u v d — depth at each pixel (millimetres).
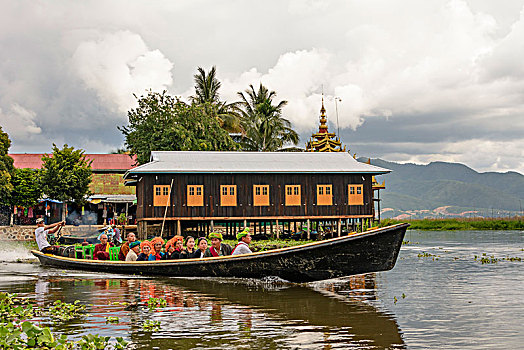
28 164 54844
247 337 9500
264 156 37469
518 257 25969
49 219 50500
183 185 33625
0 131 45031
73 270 18781
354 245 14250
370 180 36312
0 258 25031
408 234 54469
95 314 11320
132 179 38500
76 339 9250
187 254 17250
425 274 18922
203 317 11094
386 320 10961
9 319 10602
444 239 43906
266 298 13328
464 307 12453
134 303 12609
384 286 15797
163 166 33781
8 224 48000
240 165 34969
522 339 9539
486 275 18766
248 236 16734
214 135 46031
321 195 35625
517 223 67125
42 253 21266
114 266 17172
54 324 10352
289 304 12555
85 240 28172
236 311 11758
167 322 10625
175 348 8797
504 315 11547
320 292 14391
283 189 35094
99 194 53750
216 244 17406
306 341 9250
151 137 43781
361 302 12961
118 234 26344
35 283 15938
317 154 38781
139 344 9016
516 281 17062
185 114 44969
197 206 33750
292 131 58188
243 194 34500
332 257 14484
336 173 35531
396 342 9305
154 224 37844
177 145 43875
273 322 10680
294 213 35219
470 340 9453
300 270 14891
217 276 15750
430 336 9711
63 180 42844
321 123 62875
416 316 11398
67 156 44281
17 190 45625
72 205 51844
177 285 15391
